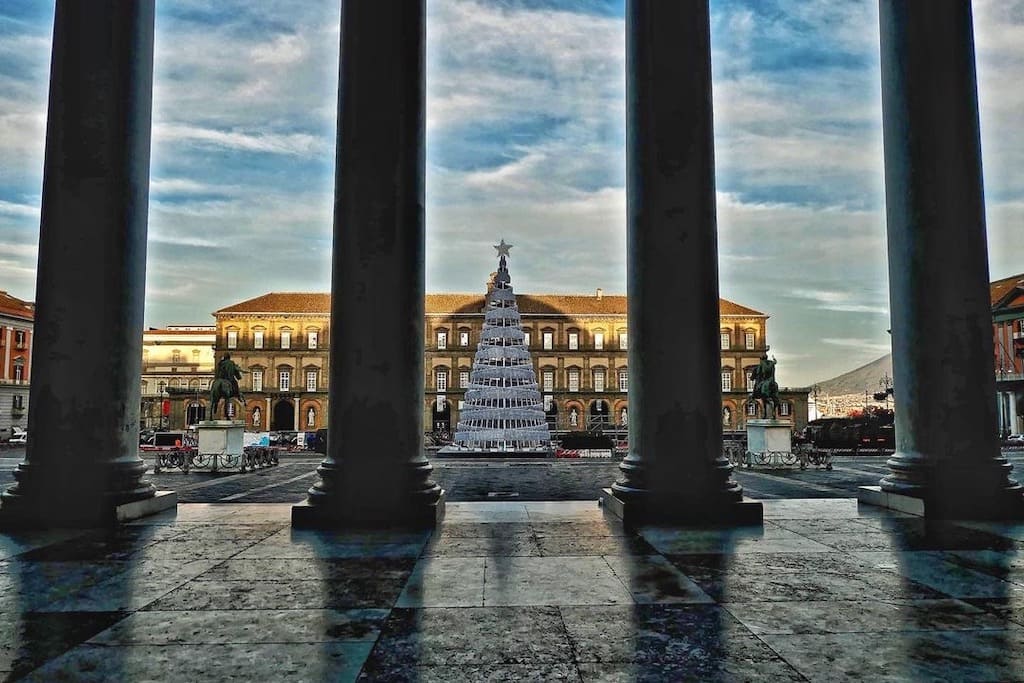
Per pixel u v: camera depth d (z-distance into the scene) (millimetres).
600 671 4945
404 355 11320
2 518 10797
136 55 11867
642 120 11953
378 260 11328
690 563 8328
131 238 11703
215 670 4965
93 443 11180
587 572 7883
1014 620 6105
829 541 9703
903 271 12594
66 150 11352
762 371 32281
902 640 5582
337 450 11211
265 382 110250
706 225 11789
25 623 6059
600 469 32094
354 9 11703
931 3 12375
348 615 6273
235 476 27359
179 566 8211
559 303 117625
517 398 44875
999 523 11156
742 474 27344
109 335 11367
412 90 11719
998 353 81812
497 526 10875
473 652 5328
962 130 12273
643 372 11719
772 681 4758
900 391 12766
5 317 87625
